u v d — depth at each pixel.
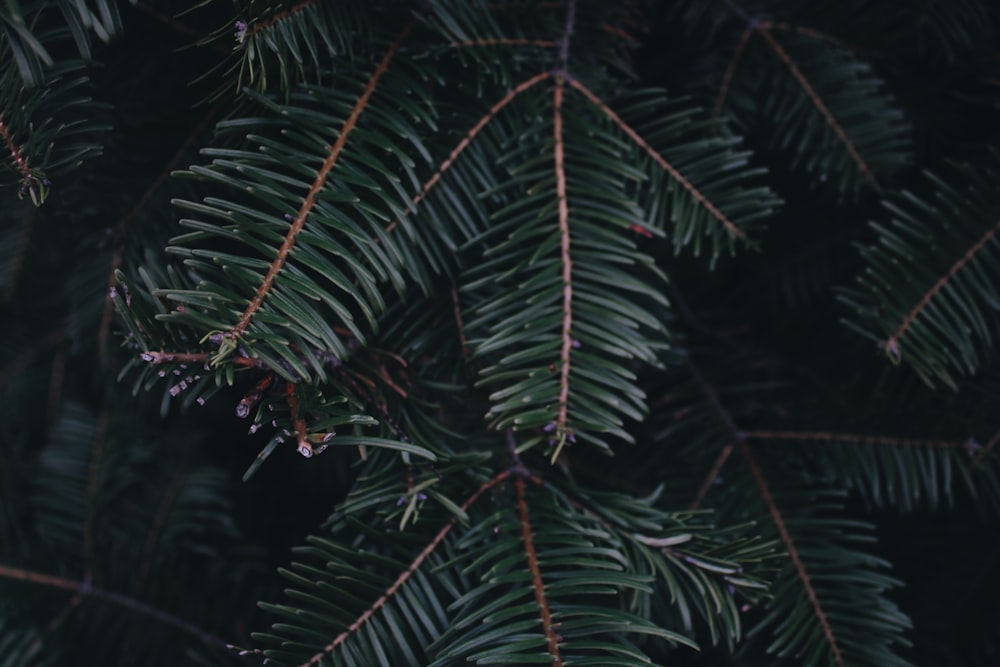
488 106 0.60
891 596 0.70
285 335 0.56
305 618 0.57
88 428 0.72
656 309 0.64
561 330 0.59
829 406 0.66
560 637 0.56
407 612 0.57
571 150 0.61
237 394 0.72
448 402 0.61
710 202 0.61
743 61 0.66
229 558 0.71
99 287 0.66
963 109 0.68
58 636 0.68
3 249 0.70
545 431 0.59
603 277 0.59
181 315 0.54
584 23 0.63
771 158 0.69
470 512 0.59
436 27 0.59
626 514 0.59
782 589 0.62
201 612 0.69
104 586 0.69
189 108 0.62
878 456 0.65
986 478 0.67
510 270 0.59
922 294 0.62
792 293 0.71
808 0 0.65
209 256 0.55
